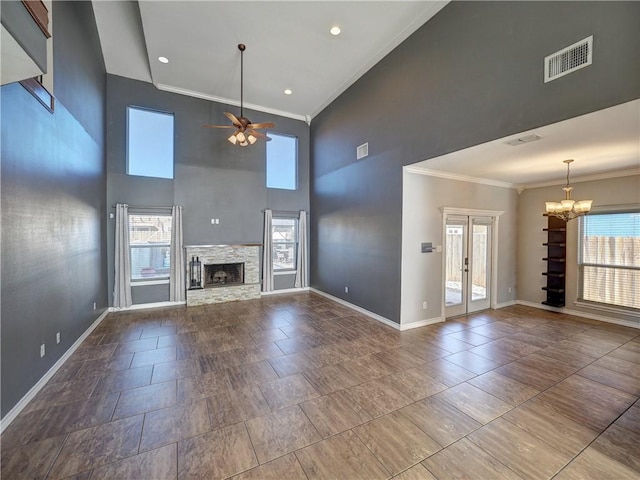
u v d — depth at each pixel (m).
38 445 2.08
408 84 4.40
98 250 4.89
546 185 5.70
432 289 4.92
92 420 2.37
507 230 5.95
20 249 2.52
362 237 5.51
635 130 2.88
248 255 6.77
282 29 4.27
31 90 2.71
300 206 7.56
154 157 6.03
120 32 5.18
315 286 7.41
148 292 5.91
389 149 4.81
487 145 3.39
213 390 2.83
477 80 3.39
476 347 3.89
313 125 7.45
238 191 6.76
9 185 2.37
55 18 3.23
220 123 6.56
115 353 3.69
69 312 3.59
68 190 3.56
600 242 5.01
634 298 4.64
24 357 2.57
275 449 2.06
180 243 6.08
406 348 3.86
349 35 4.39
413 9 3.88
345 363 3.43
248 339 4.19
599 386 2.89
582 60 2.50
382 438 2.17
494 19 3.20
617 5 2.30
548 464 1.92
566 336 4.27
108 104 5.54
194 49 4.73
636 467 1.90
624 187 4.64
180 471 1.86
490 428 2.28
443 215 4.99
